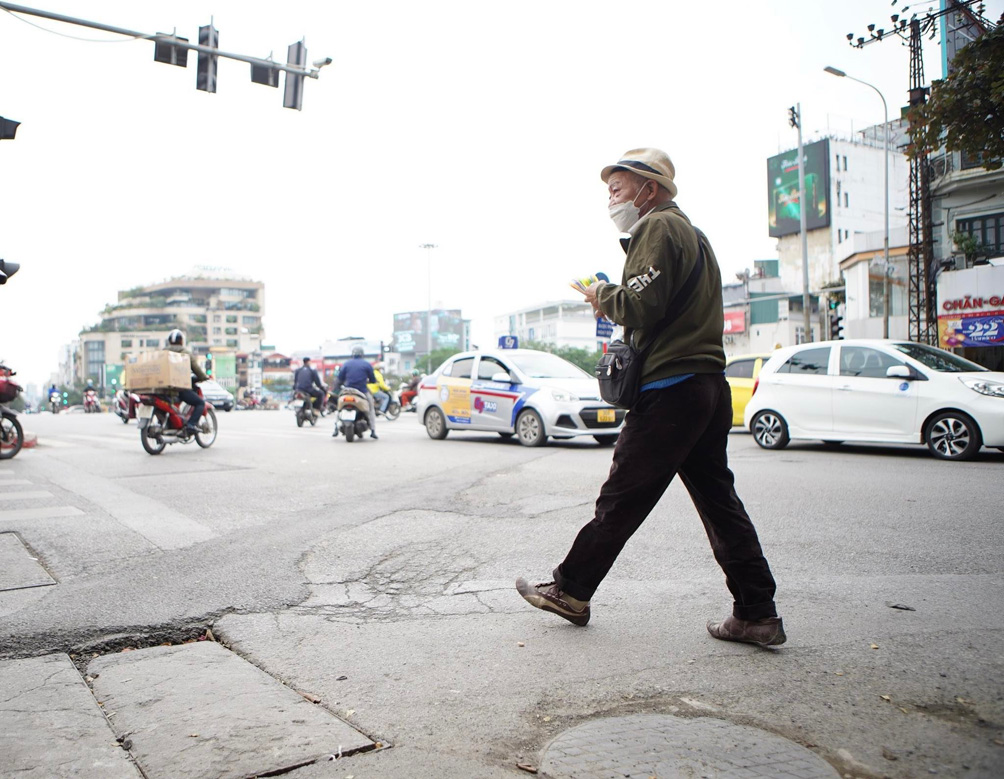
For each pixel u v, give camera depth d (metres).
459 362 13.59
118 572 4.49
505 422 12.48
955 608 3.55
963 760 2.15
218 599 3.94
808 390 10.68
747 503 6.39
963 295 20.80
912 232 22.61
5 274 8.22
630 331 3.14
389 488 7.57
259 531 5.60
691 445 3.04
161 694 2.75
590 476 8.20
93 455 11.37
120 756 2.29
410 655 3.10
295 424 21.05
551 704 2.59
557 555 4.75
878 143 65.38
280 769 2.19
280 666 3.02
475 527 5.62
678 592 3.90
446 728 2.44
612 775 2.10
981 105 11.41
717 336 3.09
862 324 33.62
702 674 2.81
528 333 124.94
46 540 5.35
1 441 10.82
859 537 5.09
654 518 5.73
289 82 14.24
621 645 3.15
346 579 4.30
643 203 3.17
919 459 9.59
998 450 10.53
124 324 152.88
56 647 3.30
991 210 21.09
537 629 3.38
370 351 127.25
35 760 2.27
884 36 20.36
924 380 9.66
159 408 11.33
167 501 6.94
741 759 2.17
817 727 2.37
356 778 2.14
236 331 157.25
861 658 2.93
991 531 5.18
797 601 3.71
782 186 65.44
